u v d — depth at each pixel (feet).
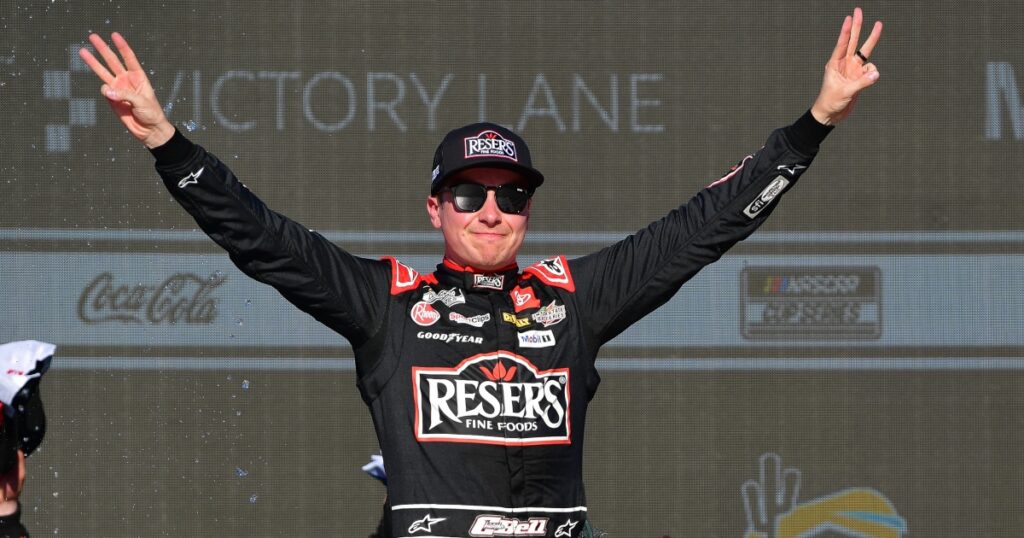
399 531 30.50
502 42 77.25
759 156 33.22
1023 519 76.74
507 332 31.76
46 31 75.41
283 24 76.38
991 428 77.00
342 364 75.20
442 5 77.10
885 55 78.59
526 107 77.15
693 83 77.71
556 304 32.50
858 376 77.10
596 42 77.51
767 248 77.30
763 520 76.23
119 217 75.10
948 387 77.25
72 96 75.25
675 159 77.51
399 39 76.95
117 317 74.59
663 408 76.43
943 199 78.13
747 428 76.54
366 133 76.69
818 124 32.53
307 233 31.63
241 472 73.51
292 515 74.43
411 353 31.37
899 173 78.18
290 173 76.23
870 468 76.69
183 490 74.08
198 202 30.19
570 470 31.40
